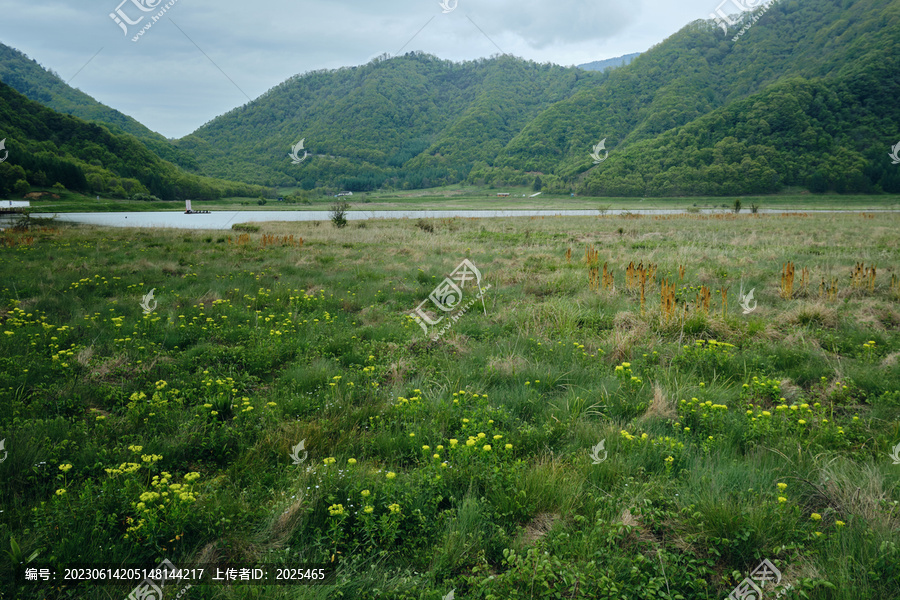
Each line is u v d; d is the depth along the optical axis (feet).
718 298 31.96
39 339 22.30
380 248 64.54
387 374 20.15
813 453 13.08
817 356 21.04
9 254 52.21
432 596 8.45
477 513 10.55
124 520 10.27
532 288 36.40
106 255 53.83
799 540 9.82
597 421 15.49
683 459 13.08
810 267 43.04
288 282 38.88
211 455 13.82
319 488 11.30
